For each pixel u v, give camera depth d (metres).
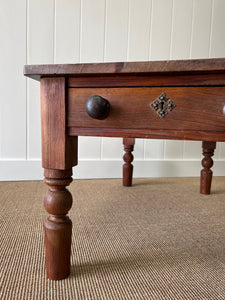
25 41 1.46
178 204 1.16
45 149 0.56
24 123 1.51
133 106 0.52
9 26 1.44
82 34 1.53
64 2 1.48
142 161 1.68
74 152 0.60
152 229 0.88
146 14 1.58
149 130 0.52
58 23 1.49
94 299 0.53
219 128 0.49
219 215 1.03
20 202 1.12
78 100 0.54
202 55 1.69
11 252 0.70
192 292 0.56
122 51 1.59
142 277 0.61
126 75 0.51
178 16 1.62
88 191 1.33
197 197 1.27
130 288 0.57
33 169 1.53
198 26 1.65
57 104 0.54
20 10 1.44
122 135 0.53
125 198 1.22
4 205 1.08
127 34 1.58
